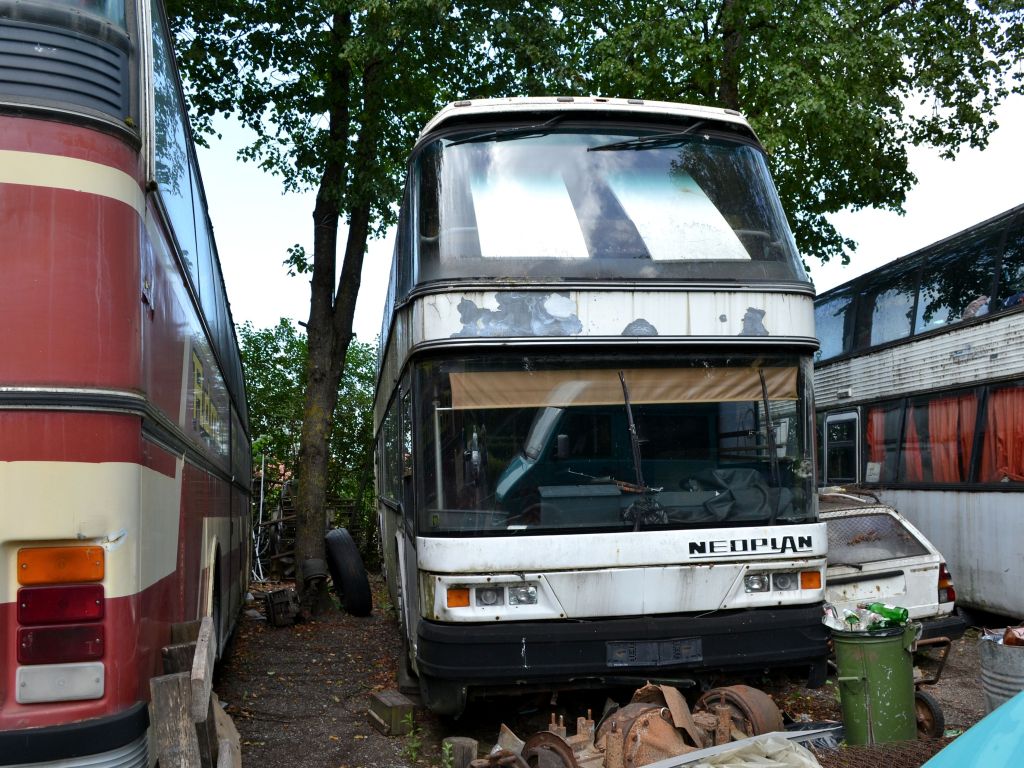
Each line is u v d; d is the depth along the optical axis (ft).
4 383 10.50
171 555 14.24
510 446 18.90
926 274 37.81
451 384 18.95
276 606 36.68
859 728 16.40
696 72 46.34
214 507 22.63
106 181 11.26
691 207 20.79
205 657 12.37
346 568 38.96
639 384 19.48
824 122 41.68
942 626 25.38
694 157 21.54
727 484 19.47
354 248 45.57
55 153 11.00
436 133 21.17
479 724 21.54
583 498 18.86
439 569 18.13
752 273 20.10
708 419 19.62
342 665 29.27
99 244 11.09
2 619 10.36
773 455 19.79
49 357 10.67
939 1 49.26
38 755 10.17
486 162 20.65
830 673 25.50
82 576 10.55
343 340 44.83
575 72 44.55
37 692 10.34
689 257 19.97
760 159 22.15
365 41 39.86
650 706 15.60
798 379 20.22
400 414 24.62
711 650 18.38
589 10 47.39
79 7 11.60
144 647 11.41
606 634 18.10
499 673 17.81
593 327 19.19
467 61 48.42
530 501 18.72
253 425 71.41
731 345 19.69
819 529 19.43
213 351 24.30
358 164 44.37
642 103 21.98
